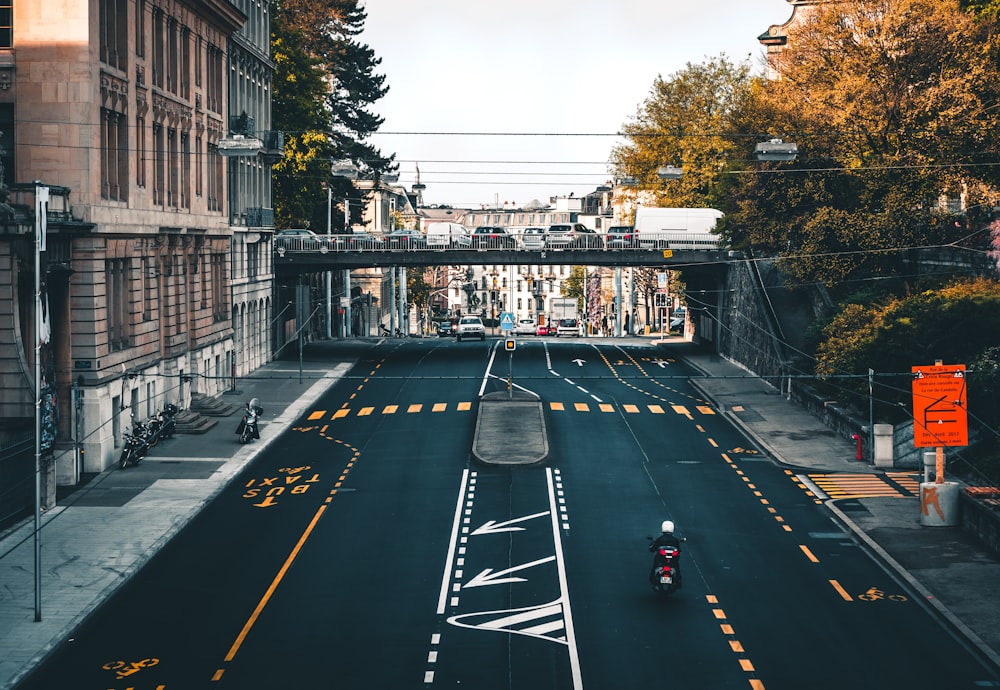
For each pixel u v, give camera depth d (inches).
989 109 2657.5
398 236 3629.4
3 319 1710.1
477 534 1590.8
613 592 1326.3
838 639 1168.8
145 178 2289.6
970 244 2728.8
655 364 3437.5
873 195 2719.0
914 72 2706.7
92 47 1971.0
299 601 1296.8
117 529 1609.3
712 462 2095.2
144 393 2256.4
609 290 7052.2
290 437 2337.6
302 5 5177.2
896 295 2783.0
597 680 1050.1
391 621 1223.5
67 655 1131.9
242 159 3270.2
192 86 2655.0
